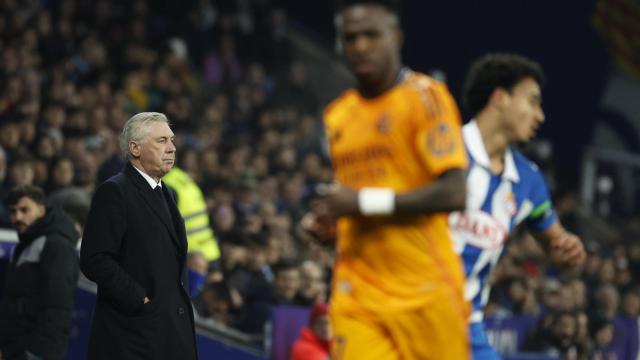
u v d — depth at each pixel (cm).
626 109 7662
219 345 3044
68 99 4653
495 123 1673
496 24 6681
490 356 1673
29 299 2302
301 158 5738
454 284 1373
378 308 1370
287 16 7806
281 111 6056
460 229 1658
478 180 1662
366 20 1337
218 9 6731
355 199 1324
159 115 2077
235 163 4869
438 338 1361
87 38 5459
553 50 6688
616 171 7275
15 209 2319
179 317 2022
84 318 2842
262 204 4444
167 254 2019
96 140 4194
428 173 1356
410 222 1359
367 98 1395
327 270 3897
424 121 1334
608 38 6500
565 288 3934
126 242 1994
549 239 1773
